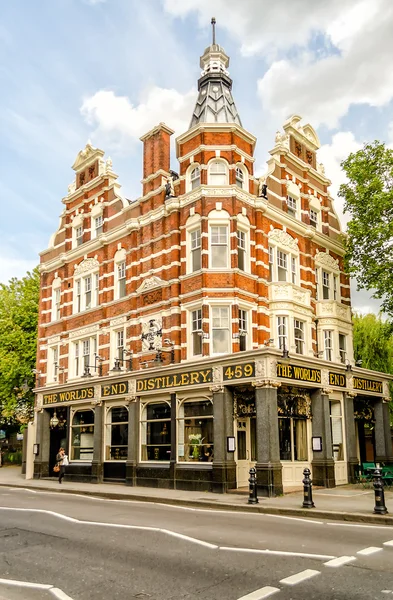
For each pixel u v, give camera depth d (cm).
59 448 3169
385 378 2772
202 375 2211
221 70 2884
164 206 2636
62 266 3381
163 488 2306
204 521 1403
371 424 2986
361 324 3584
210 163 2552
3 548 1097
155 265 2644
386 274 2472
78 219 3322
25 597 782
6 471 3869
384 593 762
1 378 4019
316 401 2309
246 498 1864
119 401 2670
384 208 2428
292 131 3025
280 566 910
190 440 2273
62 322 3253
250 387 2150
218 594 772
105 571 909
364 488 2184
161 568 916
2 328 4103
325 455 2252
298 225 2836
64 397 3008
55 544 1123
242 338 2419
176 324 2469
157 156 2798
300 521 1417
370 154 2528
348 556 971
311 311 2738
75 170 3466
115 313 2870
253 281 2503
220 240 2456
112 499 2066
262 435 1978
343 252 3173
